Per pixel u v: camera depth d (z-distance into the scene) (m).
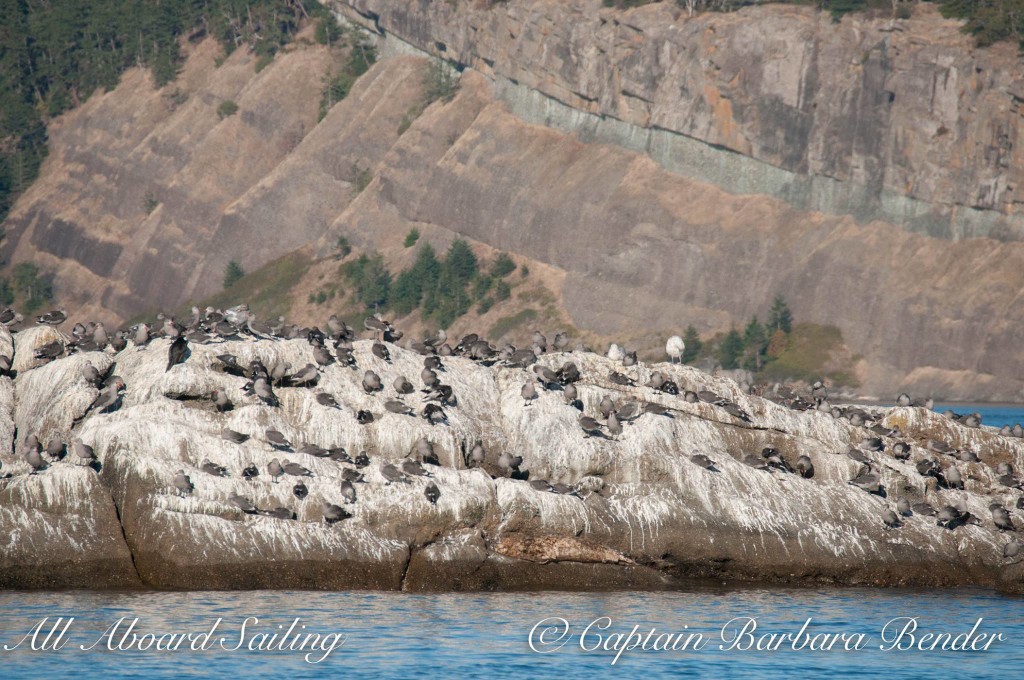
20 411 77.94
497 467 79.31
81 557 69.31
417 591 72.31
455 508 73.44
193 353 77.75
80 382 76.81
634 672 61.00
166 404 75.06
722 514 77.62
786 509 78.88
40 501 69.75
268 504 71.94
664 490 77.69
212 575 69.75
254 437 74.69
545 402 81.00
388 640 63.97
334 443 76.38
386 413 78.19
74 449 72.12
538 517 74.50
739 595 75.25
